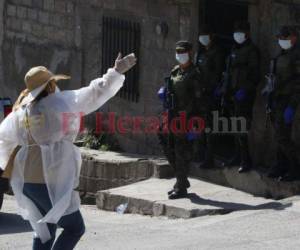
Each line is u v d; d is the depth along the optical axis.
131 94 15.41
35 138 7.43
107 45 16.17
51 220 7.32
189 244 9.62
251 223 10.51
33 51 18.39
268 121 12.63
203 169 13.24
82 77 16.98
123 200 12.66
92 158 14.49
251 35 12.95
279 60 11.81
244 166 12.58
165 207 11.81
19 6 18.73
